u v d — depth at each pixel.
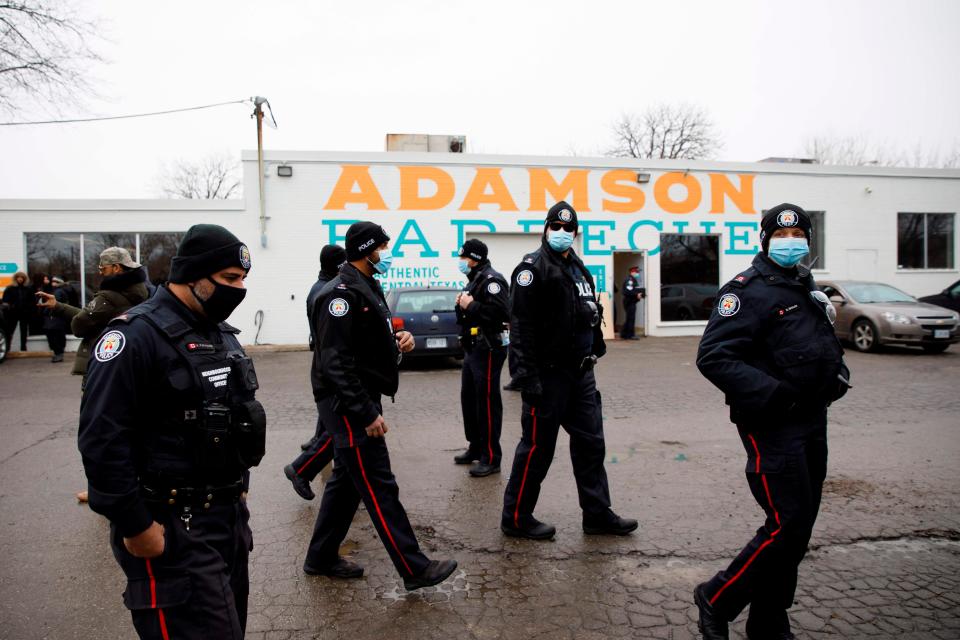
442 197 15.63
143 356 1.83
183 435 1.91
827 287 13.84
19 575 3.47
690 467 5.37
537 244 16.33
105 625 2.97
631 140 37.47
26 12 15.98
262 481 5.12
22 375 11.24
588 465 3.93
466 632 2.88
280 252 15.02
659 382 9.73
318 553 3.41
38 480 5.16
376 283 3.34
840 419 7.00
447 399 8.59
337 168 15.17
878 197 18.03
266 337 15.02
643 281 16.92
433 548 3.79
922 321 12.02
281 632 2.88
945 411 7.36
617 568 3.50
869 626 2.89
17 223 14.29
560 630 2.89
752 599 2.61
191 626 1.86
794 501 2.49
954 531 3.97
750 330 2.56
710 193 17.03
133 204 14.58
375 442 3.14
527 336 3.70
